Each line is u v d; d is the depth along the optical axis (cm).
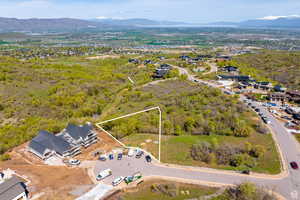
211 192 3988
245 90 10450
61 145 5134
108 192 4031
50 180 4331
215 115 7250
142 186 4184
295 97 9000
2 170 4628
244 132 6097
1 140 5953
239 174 4459
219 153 5181
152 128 6588
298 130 6338
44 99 9325
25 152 5356
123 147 5612
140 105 8600
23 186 3984
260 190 3850
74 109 8512
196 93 9569
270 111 7731
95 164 4850
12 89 10381
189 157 5141
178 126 6575
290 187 4053
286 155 5106
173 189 4047
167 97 9338
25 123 7188
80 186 4172
